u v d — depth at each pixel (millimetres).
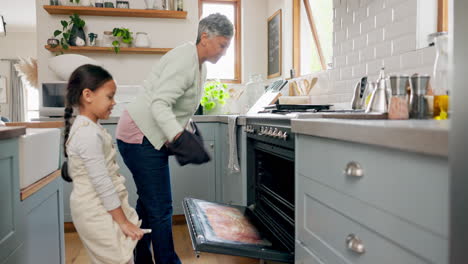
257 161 2250
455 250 522
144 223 1888
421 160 698
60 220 1642
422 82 1095
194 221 1802
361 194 914
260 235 1679
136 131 1677
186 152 1534
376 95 1350
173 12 3328
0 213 1026
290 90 3402
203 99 3486
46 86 2879
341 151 1011
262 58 4184
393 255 802
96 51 3334
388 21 1947
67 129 1432
